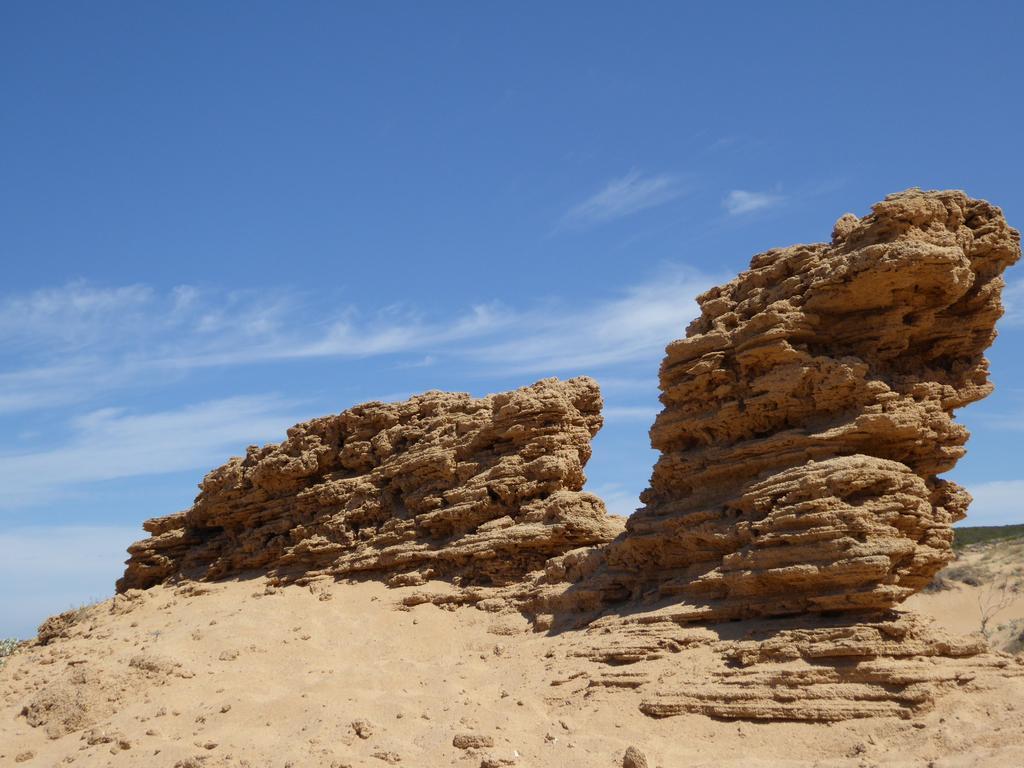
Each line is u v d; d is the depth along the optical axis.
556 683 25.20
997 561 72.00
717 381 27.80
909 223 25.44
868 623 22.16
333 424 41.66
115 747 25.41
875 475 23.56
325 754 22.62
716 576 25.31
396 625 32.91
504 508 34.84
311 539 39.47
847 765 19.17
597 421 36.78
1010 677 21.44
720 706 21.89
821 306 26.36
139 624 37.78
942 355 27.08
